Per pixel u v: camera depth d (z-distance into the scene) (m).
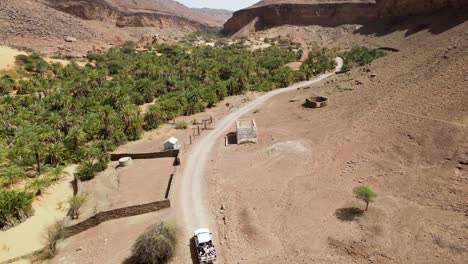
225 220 29.98
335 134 45.16
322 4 169.88
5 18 139.88
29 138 43.62
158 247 25.11
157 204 32.38
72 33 154.38
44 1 180.75
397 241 24.66
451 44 58.56
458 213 26.31
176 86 80.19
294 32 170.00
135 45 154.25
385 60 72.31
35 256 27.62
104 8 198.88
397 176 32.75
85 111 58.25
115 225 30.72
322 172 36.41
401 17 129.12
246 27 192.50
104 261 26.25
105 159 43.62
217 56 118.94
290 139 46.88
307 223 28.11
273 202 31.92
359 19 155.75
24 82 77.69
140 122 54.97
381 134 40.94
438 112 40.38
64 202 35.66
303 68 93.00
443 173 31.36
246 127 48.28
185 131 55.94
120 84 75.94
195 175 39.19
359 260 23.52
